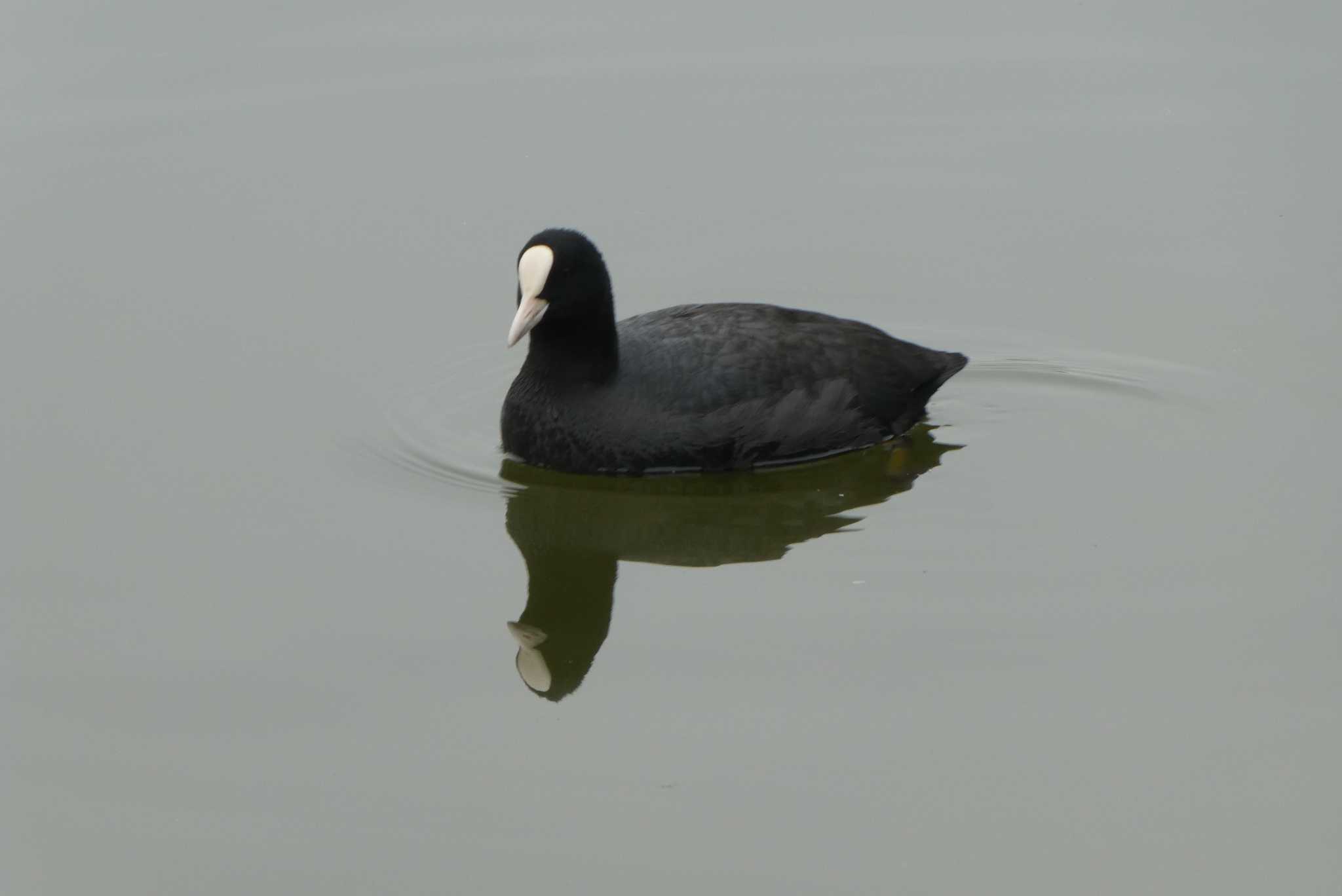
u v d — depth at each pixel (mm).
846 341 14430
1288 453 14188
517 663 11641
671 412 13805
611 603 12336
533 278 13547
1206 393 15250
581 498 13805
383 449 14500
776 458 14156
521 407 14133
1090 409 15148
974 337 16391
